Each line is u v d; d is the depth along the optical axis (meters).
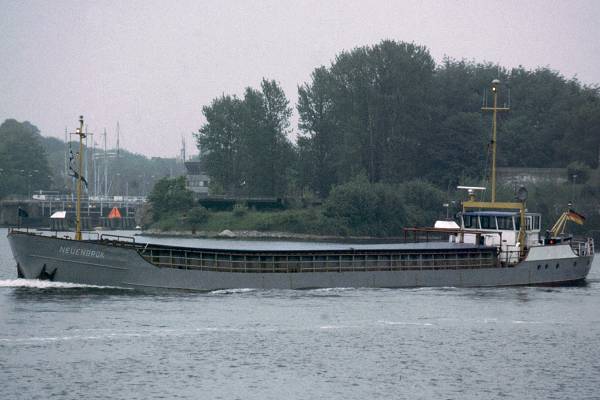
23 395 151.12
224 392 155.88
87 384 158.00
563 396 158.38
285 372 168.88
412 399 154.75
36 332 193.00
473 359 182.12
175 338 191.62
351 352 184.75
